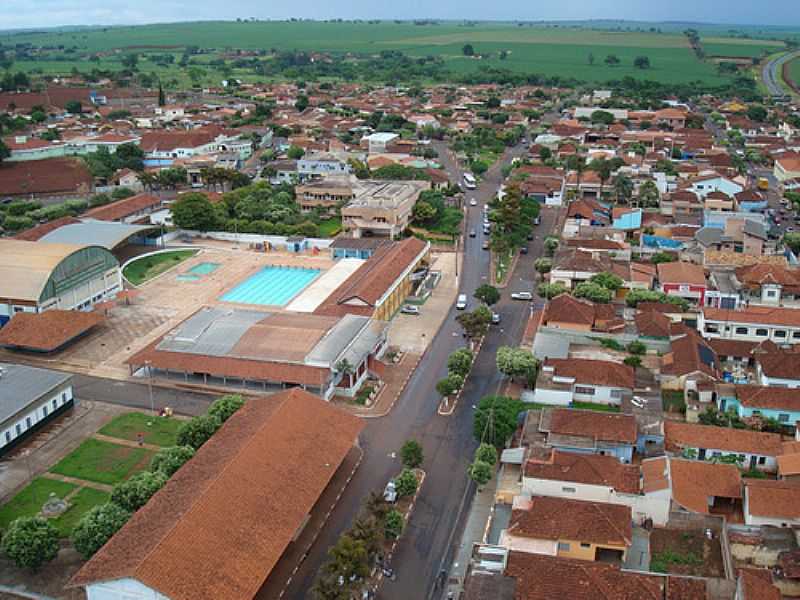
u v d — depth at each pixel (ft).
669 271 510.58
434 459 331.16
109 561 233.76
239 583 232.32
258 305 506.89
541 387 374.84
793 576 247.09
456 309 504.02
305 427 310.24
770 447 317.22
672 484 288.51
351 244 612.29
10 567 262.47
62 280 472.85
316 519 287.89
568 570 238.68
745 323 428.56
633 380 374.43
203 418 326.44
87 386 394.32
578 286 488.85
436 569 264.52
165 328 469.16
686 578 239.91
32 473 316.60
